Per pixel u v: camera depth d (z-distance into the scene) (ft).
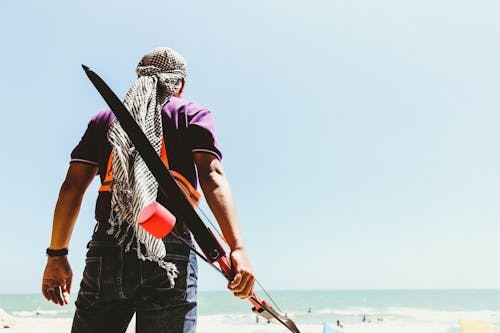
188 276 4.19
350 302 230.68
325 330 9.29
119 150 3.96
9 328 77.92
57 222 4.80
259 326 93.50
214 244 3.73
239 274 3.81
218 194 4.21
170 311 4.05
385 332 90.68
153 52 5.14
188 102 4.89
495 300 239.71
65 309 170.19
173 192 3.58
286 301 239.91
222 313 157.79
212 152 4.45
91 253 4.33
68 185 4.81
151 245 3.74
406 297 274.16
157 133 4.30
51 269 4.93
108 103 3.35
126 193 3.89
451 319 128.98
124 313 4.42
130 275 4.10
